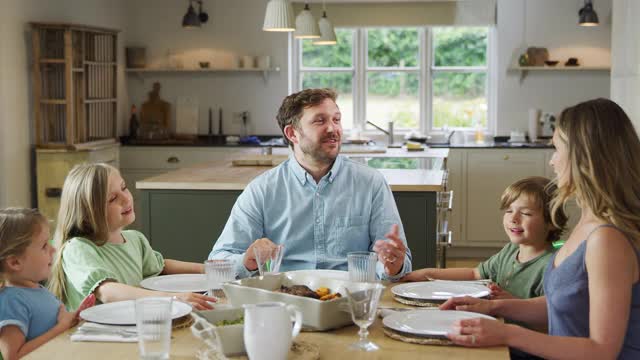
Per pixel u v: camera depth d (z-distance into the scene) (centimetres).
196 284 238
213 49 785
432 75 800
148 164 746
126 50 781
